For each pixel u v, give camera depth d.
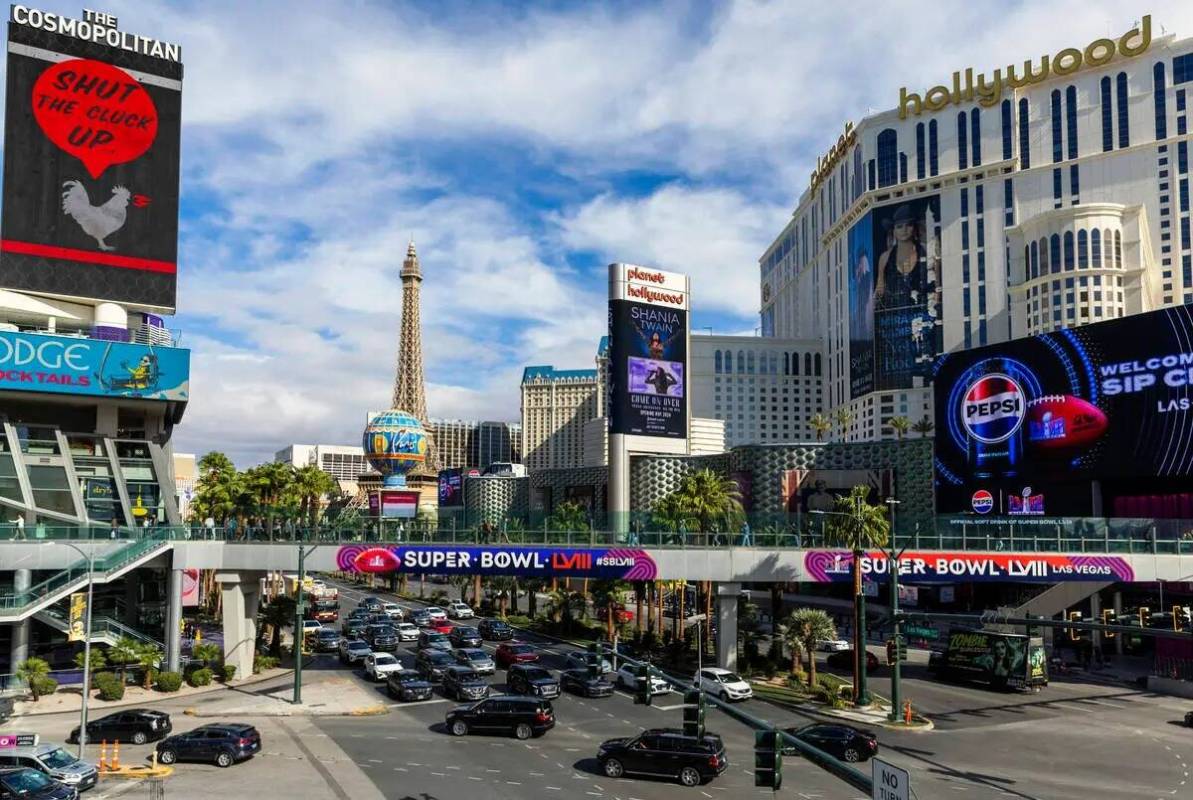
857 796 34.31
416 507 187.25
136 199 82.38
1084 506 94.06
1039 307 199.12
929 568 59.94
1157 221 197.12
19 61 78.69
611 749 37.31
